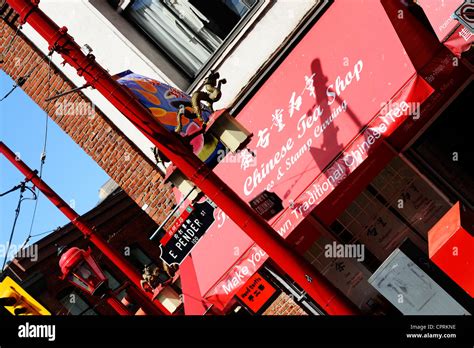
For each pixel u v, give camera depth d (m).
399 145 10.78
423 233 11.26
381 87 9.91
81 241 22.67
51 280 20.86
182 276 12.97
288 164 10.88
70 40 8.20
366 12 10.26
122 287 15.49
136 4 13.07
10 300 13.23
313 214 10.87
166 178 8.94
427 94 9.57
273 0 11.82
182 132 10.16
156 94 10.53
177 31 12.88
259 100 11.54
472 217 8.42
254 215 8.59
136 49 12.89
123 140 14.27
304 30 11.18
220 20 12.59
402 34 9.77
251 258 10.90
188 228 11.23
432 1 8.80
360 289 11.64
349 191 10.46
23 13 8.07
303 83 10.96
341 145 10.27
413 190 11.22
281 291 12.60
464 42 8.67
